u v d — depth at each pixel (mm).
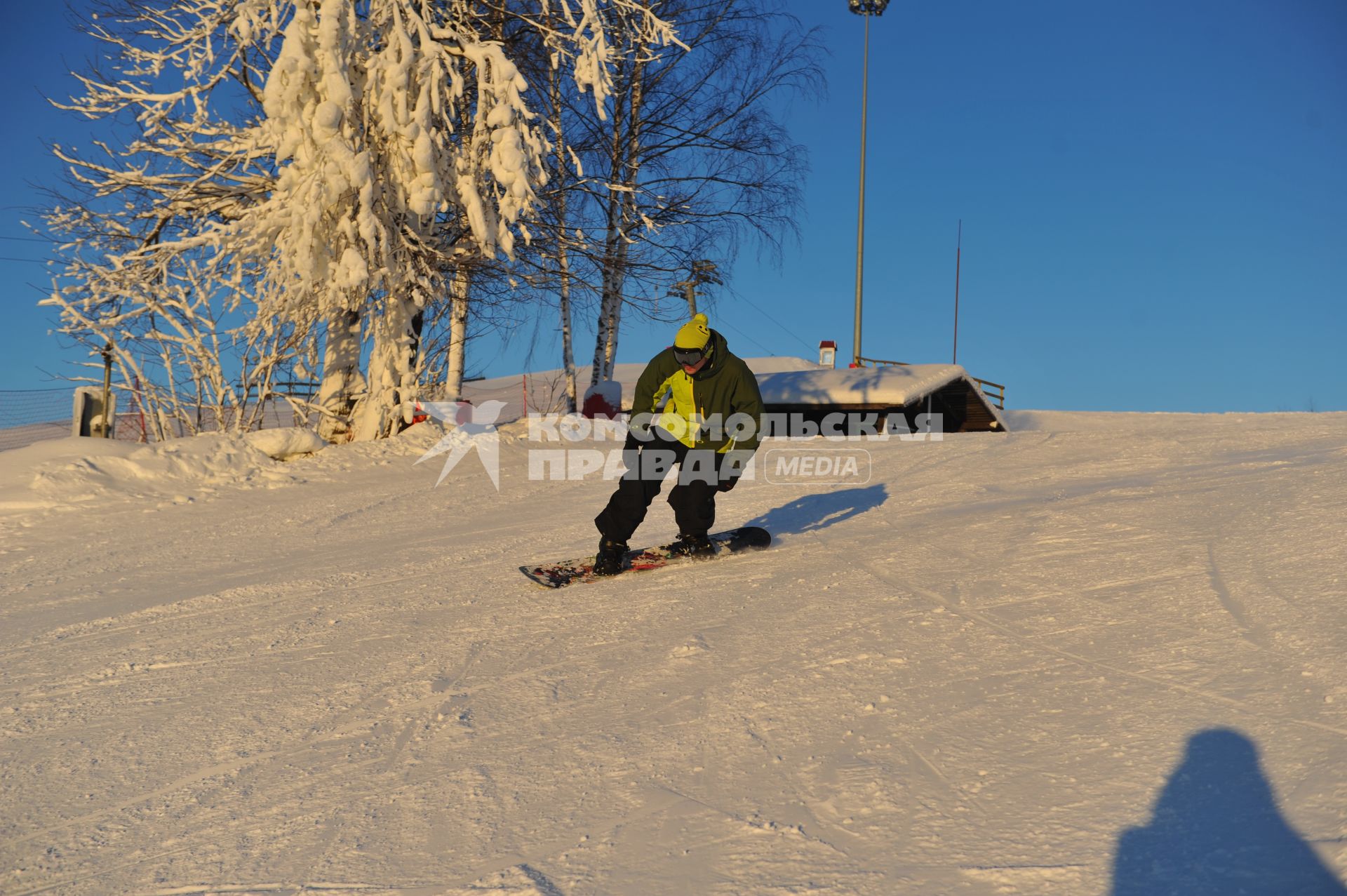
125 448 10211
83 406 13094
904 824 2227
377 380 13266
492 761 2838
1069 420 27891
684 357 4891
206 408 14672
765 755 2693
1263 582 3744
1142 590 3873
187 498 9391
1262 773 2230
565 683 3473
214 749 3119
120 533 8047
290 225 11359
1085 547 4730
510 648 3971
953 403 21906
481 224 12219
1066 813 2193
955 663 3258
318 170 11148
